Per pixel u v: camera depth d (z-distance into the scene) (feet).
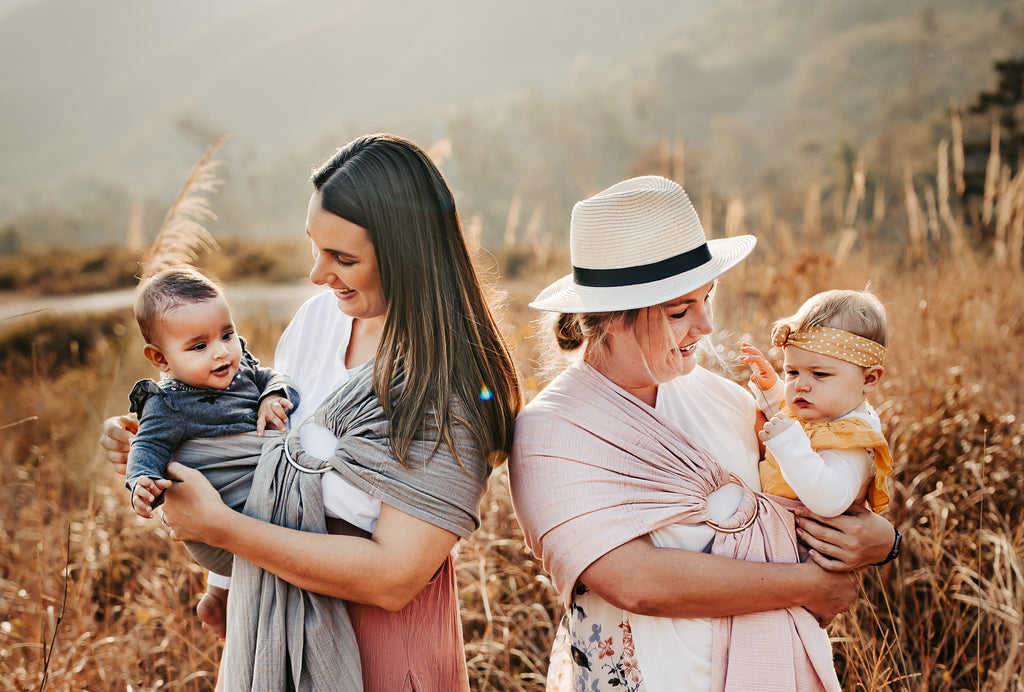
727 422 6.26
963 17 147.84
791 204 61.11
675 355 5.73
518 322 18.38
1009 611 8.01
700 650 5.46
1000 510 10.27
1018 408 12.73
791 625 5.55
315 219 5.41
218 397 5.76
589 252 5.74
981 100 45.11
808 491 5.50
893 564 9.31
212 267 58.18
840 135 114.11
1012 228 19.84
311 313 6.63
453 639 6.01
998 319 16.29
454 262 5.74
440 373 5.40
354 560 5.12
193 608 10.72
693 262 5.65
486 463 5.64
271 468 5.47
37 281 70.95
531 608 9.73
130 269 72.23
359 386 5.55
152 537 12.36
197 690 9.08
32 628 9.20
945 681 8.00
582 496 5.53
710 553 5.62
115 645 9.59
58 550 11.54
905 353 14.37
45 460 15.39
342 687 5.31
